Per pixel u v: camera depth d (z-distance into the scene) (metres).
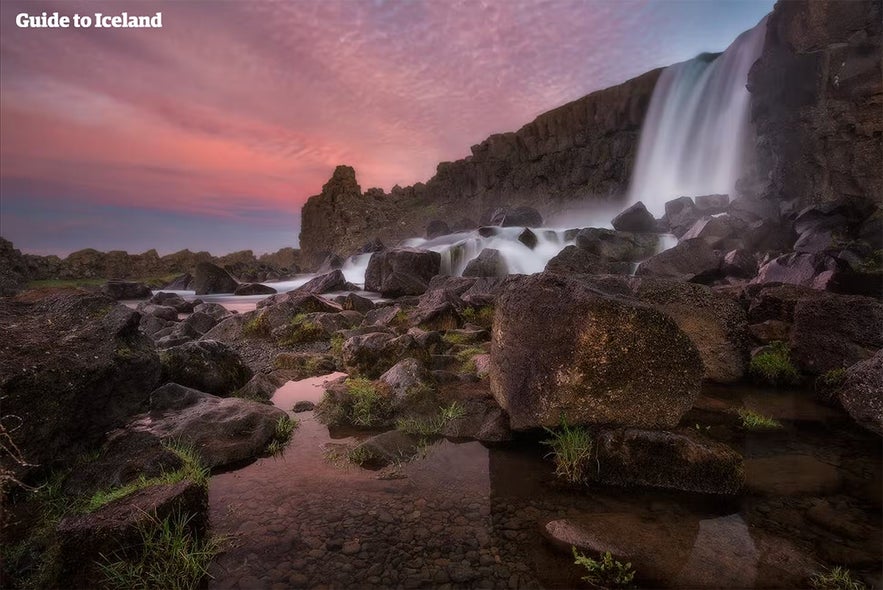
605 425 5.68
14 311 5.95
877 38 23.72
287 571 3.79
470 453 6.05
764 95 27.72
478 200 86.12
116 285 29.50
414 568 3.84
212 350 8.38
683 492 5.09
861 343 8.56
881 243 19.47
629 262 24.86
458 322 13.13
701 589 3.60
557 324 5.92
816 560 3.93
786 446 6.31
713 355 9.34
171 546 3.76
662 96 58.12
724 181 41.91
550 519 4.55
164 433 5.88
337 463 5.75
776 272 16.78
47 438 4.75
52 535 3.93
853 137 24.34
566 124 74.12
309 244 99.31
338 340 11.53
